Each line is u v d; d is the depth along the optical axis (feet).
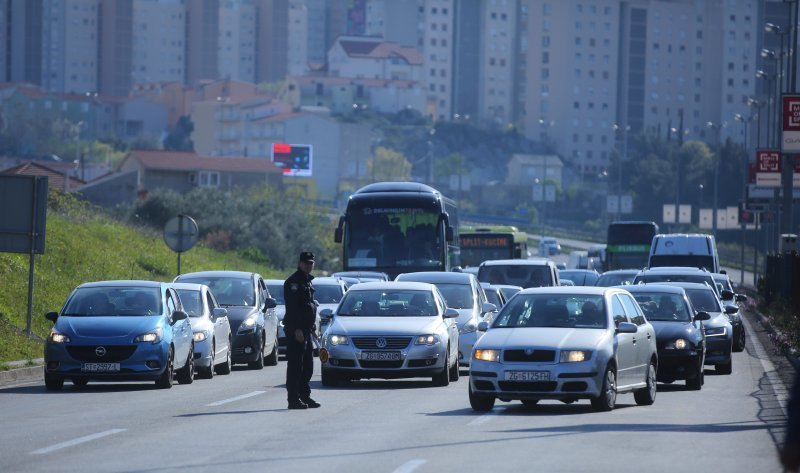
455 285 283.79
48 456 127.03
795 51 533.14
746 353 357.61
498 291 323.57
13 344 286.87
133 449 133.18
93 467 118.42
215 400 199.72
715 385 249.55
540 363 177.06
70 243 455.63
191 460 123.95
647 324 204.23
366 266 414.62
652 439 142.92
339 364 228.63
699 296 298.35
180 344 233.96
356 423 162.71
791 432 60.13
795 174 510.58
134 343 220.64
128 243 534.37
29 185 297.33
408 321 234.38
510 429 154.71
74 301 232.94
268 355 310.04
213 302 274.16
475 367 180.14
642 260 634.43
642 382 195.83
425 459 124.36
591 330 183.42
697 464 120.98
